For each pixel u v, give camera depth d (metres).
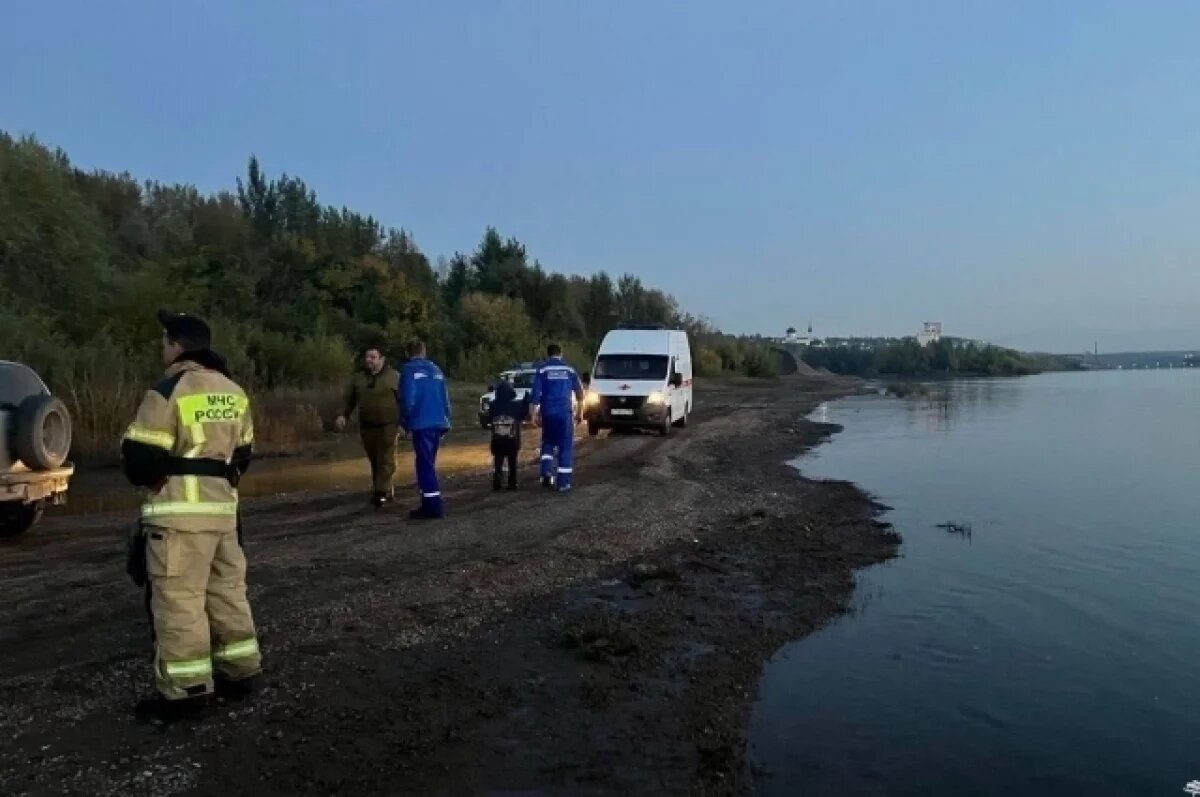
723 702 6.02
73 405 18.45
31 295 24.88
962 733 5.66
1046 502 15.00
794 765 5.16
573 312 67.88
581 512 12.17
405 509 12.20
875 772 5.10
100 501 13.70
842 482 17.23
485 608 7.70
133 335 25.73
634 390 24.94
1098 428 30.77
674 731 5.50
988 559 10.61
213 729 5.11
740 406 42.91
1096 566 10.27
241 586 5.54
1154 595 8.99
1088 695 6.33
